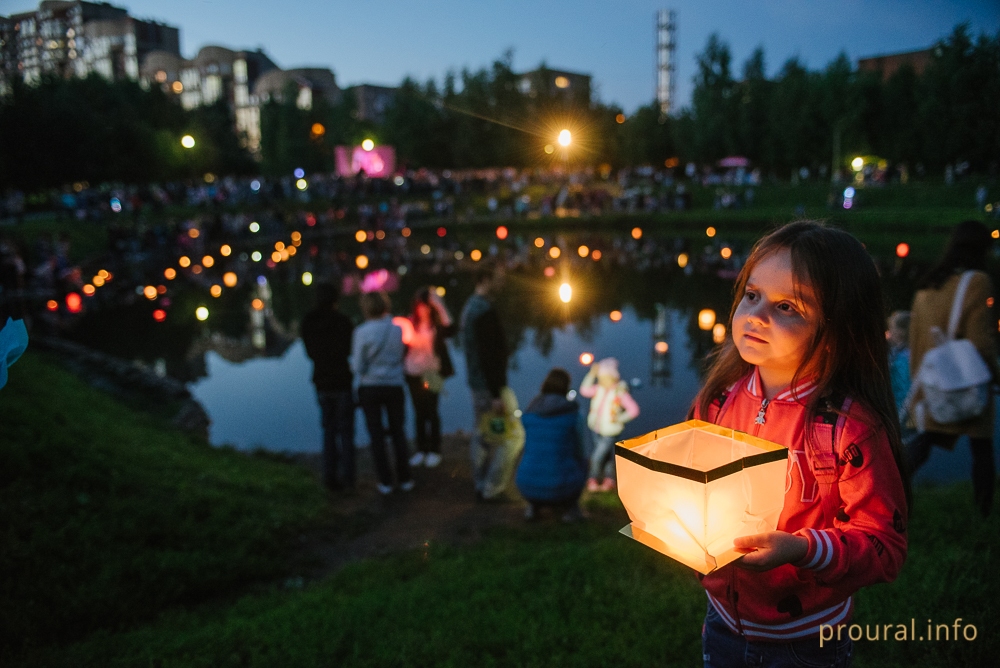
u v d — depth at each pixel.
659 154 58.06
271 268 26.09
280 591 4.24
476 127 54.66
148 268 25.62
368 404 6.13
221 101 60.66
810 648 1.35
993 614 2.63
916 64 41.59
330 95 68.88
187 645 3.18
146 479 5.34
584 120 56.41
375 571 4.39
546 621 3.12
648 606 3.17
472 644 3.00
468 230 41.72
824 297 1.21
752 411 1.38
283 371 11.82
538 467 5.30
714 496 1.04
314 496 6.10
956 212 29.77
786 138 46.78
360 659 2.96
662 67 97.38
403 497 6.18
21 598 3.49
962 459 6.73
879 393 1.26
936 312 3.63
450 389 10.12
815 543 1.10
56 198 28.75
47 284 19.34
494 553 4.52
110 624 3.57
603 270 23.42
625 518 5.50
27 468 4.60
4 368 1.26
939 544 3.59
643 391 9.37
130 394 9.56
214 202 38.56
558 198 46.97
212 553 4.54
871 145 40.84
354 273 24.45
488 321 6.10
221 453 7.44
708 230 35.09
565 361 11.32
